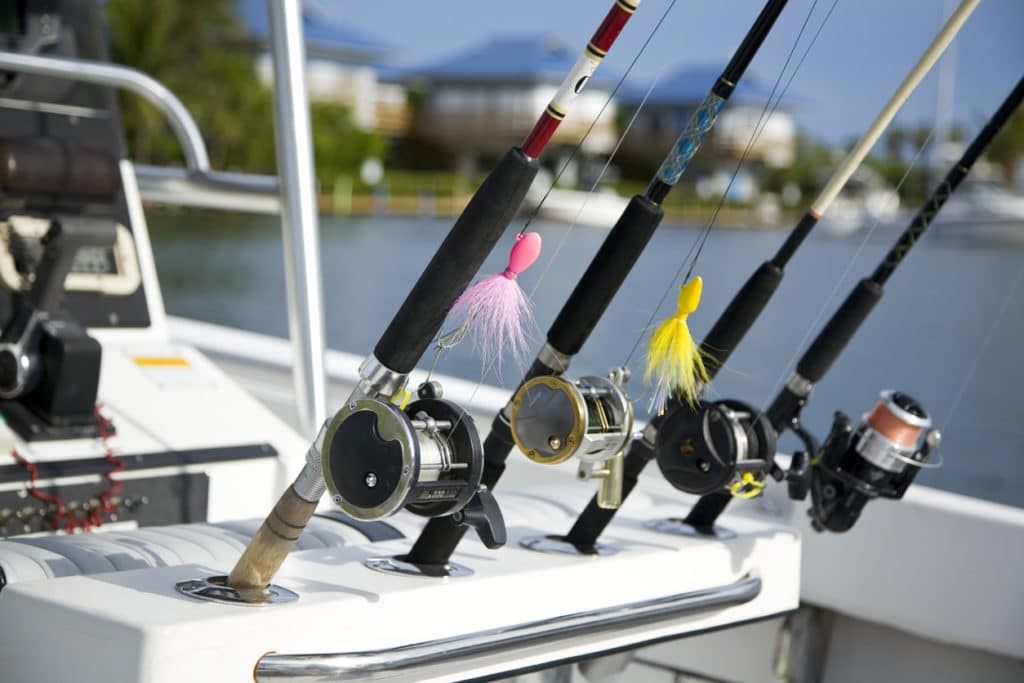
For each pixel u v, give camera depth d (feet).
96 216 6.48
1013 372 42.47
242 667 3.06
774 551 4.68
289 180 5.70
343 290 74.23
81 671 3.02
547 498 5.07
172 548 3.98
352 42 109.81
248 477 5.74
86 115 6.73
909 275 63.36
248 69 96.48
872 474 4.67
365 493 3.02
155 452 5.51
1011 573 5.40
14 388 5.27
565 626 3.80
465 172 112.27
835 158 97.91
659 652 6.10
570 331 3.63
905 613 5.61
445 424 3.25
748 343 44.21
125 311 6.49
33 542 3.92
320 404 5.80
